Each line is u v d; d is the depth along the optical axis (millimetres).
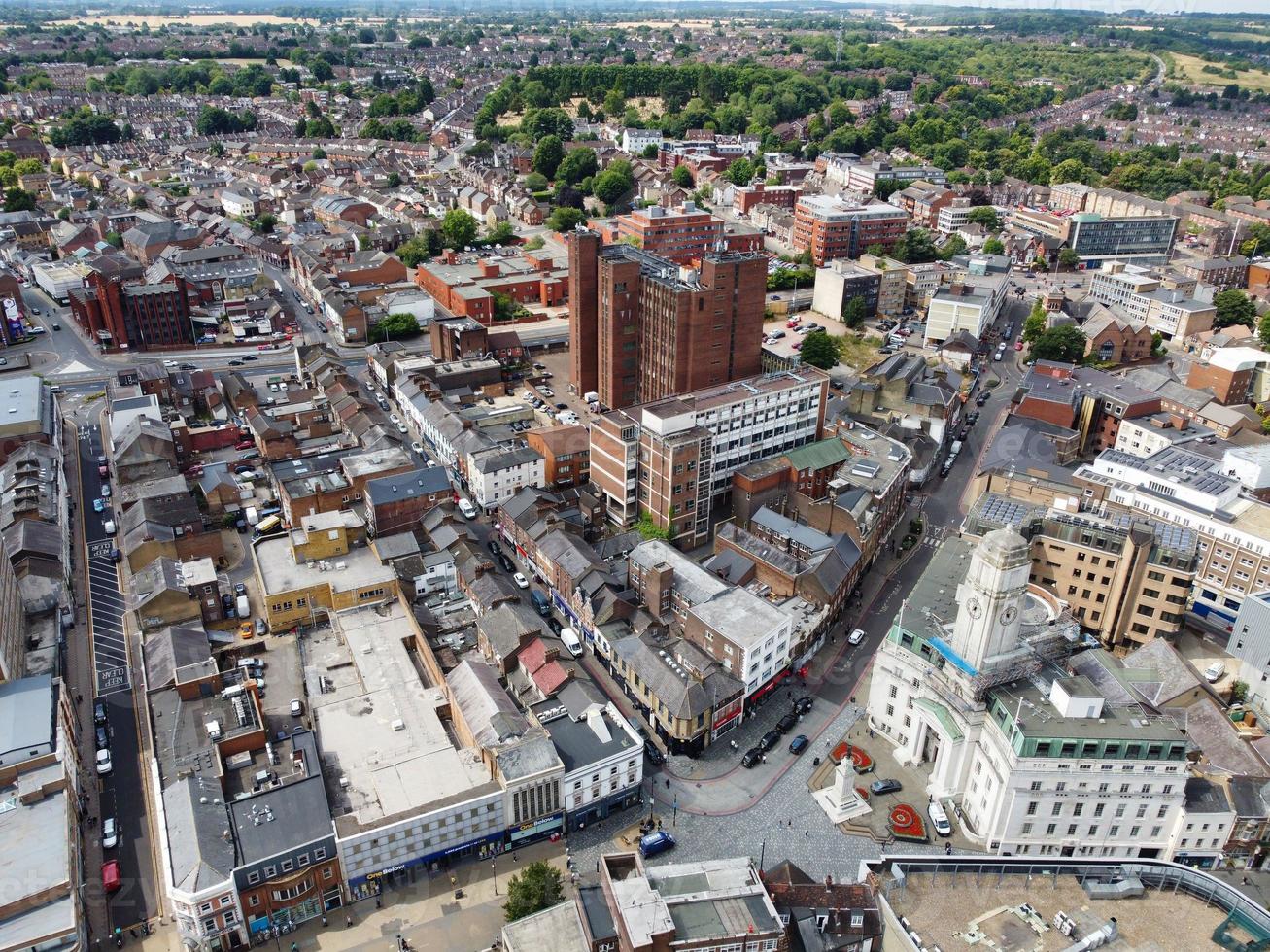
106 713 145250
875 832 128000
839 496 188000
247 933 110750
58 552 172375
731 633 145750
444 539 178875
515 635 150250
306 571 164500
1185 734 118938
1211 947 94062
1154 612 162625
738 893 102688
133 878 118750
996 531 122500
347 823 114500
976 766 128250
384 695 141500
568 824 127500
